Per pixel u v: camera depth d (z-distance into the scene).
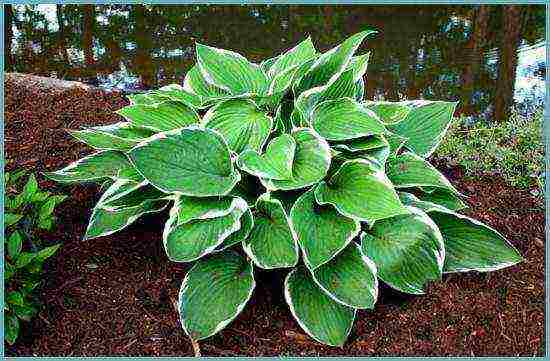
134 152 2.37
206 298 2.44
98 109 4.06
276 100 2.65
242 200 2.45
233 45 5.98
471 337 2.44
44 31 6.23
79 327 2.49
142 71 5.39
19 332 2.47
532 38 6.09
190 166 2.43
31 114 3.95
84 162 2.80
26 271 2.49
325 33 6.25
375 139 2.59
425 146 2.84
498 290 2.67
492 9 6.13
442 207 2.60
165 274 2.73
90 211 3.06
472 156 3.54
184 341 2.44
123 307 2.57
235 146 2.54
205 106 2.83
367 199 2.37
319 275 2.42
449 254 2.63
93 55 5.70
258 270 2.75
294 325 2.53
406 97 5.04
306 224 2.38
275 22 6.51
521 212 3.20
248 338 2.47
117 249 2.86
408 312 2.53
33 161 3.43
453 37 6.17
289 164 2.32
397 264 2.47
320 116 2.63
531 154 3.48
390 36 6.18
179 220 2.33
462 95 5.07
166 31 6.31
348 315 2.40
